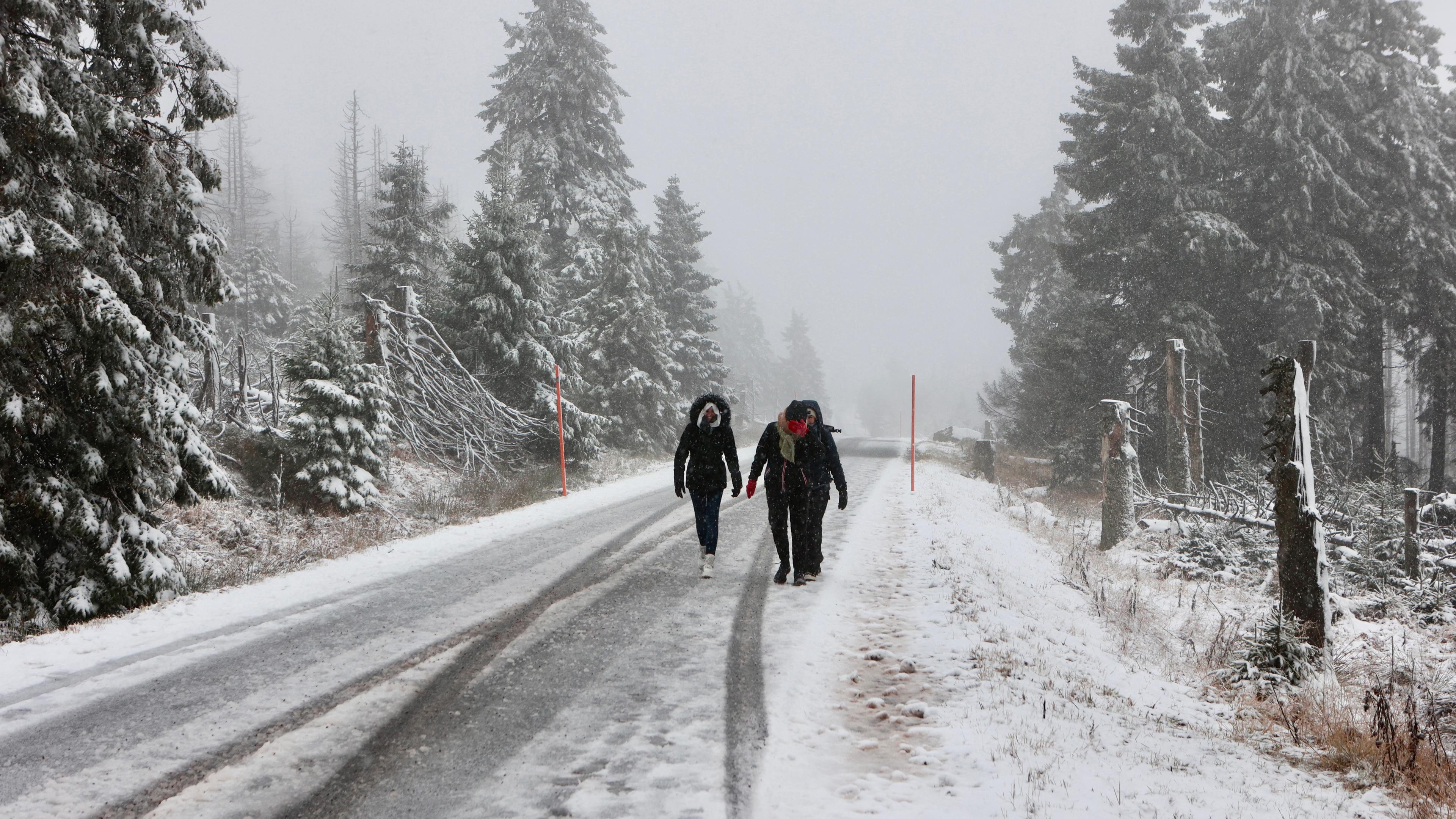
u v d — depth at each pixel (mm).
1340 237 22969
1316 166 20797
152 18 7840
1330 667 6266
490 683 4539
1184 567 11500
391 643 5309
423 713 4070
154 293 8164
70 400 7414
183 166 8320
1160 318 21609
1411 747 4082
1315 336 20703
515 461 17641
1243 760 4148
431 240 23562
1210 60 24969
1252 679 6027
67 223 7152
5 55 6539
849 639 5660
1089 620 7766
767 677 4723
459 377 17453
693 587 7102
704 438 7516
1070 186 24500
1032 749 3742
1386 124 22516
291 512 10828
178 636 5449
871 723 4121
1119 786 3406
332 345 12086
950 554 8992
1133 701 5086
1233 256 21266
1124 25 23984
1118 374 23719
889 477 19297
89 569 7184
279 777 3312
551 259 28484
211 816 2969
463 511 12234
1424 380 25672
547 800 3129
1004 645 5617
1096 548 13492
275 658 4973
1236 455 19328
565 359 19688
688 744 3711
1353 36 23359
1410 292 23094
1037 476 27828
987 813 3055
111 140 7809
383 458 12422
